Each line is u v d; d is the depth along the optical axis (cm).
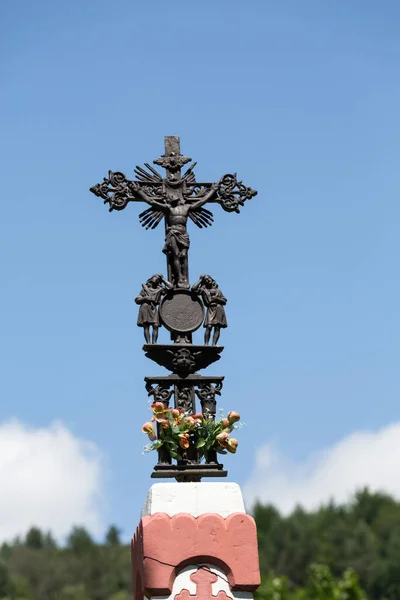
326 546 12275
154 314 1403
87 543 14588
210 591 1257
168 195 1477
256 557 1271
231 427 1380
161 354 1397
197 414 1374
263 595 3891
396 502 13275
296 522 13250
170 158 1495
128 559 14150
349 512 13462
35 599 13550
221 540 1272
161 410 1363
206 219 1484
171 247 1444
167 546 1262
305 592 3969
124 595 13475
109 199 1464
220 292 1422
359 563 11994
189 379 1390
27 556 14175
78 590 13562
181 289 1421
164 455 1362
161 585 1246
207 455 1371
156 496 1293
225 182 1505
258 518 13475
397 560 11819
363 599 3875
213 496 1299
